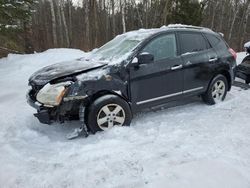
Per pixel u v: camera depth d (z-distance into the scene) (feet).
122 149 13.17
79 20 97.45
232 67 20.85
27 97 16.35
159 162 11.80
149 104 16.97
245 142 13.55
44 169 11.78
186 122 16.78
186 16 63.26
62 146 14.20
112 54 17.37
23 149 13.93
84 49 70.59
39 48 66.49
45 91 14.71
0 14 39.40
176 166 11.37
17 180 11.00
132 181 10.52
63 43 78.23
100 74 15.16
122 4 98.07
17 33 47.65
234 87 24.80
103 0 100.48
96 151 13.06
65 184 10.64
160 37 17.40
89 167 11.71
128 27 104.42
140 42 16.71
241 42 100.78
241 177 10.54
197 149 12.85
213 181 10.30
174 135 14.69
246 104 19.75
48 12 98.02
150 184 10.26
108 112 15.37
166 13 69.87
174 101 19.88
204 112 18.60
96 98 15.26
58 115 14.62
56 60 36.86
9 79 29.76
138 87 16.30
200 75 18.92
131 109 16.30
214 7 102.73
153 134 15.08
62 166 11.96
